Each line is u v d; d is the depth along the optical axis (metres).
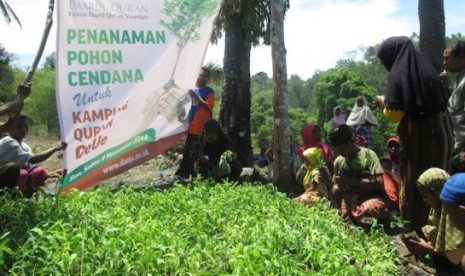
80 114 6.47
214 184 6.78
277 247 4.44
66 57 6.32
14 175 6.15
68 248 3.78
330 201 6.66
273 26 7.41
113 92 6.68
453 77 6.25
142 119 6.94
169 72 7.07
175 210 5.35
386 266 4.35
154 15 6.88
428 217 5.38
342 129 6.07
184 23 7.09
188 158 8.06
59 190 5.78
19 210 4.95
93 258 3.86
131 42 6.75
